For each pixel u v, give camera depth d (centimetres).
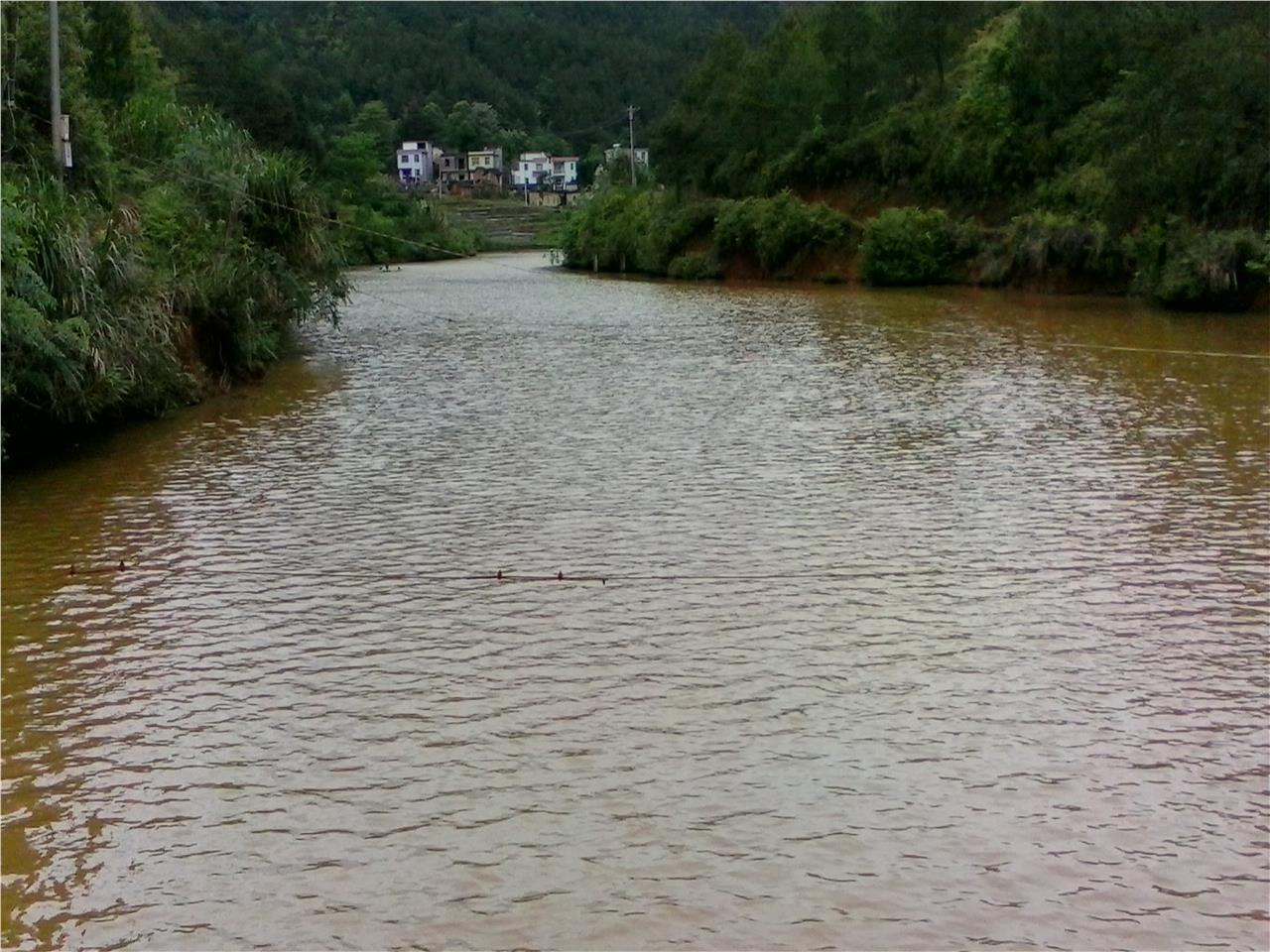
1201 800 707
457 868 646
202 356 2134
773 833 672
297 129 7844
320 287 2803
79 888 636
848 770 740
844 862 647
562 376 2323
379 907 615
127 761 767
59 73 1991
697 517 1280
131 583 1096
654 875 637
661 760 754
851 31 5934
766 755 759
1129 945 583
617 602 1028
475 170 13662
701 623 979
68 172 2091
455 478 1470
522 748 772
